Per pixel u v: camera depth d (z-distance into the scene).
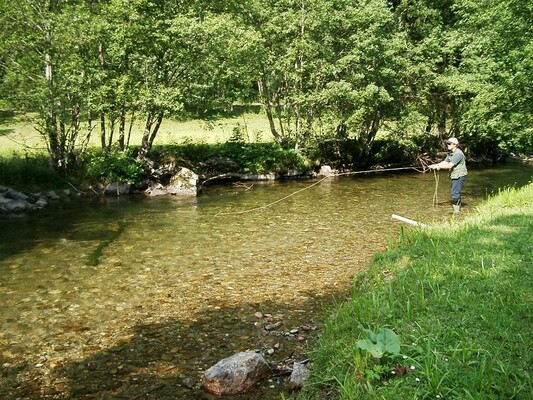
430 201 18.14
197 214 15.82
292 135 27.03
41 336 7.01
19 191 17.09
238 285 9.13
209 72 20.47
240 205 17.42
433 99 29.62
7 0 16.53
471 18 19.45
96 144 23.55
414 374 4.50
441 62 28.56
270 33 24.12
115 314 7.80
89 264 10.43
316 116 26.42
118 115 19.56
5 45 16.39
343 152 27.41
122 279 9.48
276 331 7.10
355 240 12.41
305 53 23.98
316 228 13.78
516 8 16.09
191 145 23.89
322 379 4.95
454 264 7.38
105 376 5.89
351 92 23.56
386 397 4.16
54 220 14.77
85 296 8.58
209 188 21.17
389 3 28.17
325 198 18.86
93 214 15.68
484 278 6.69
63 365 6.18
